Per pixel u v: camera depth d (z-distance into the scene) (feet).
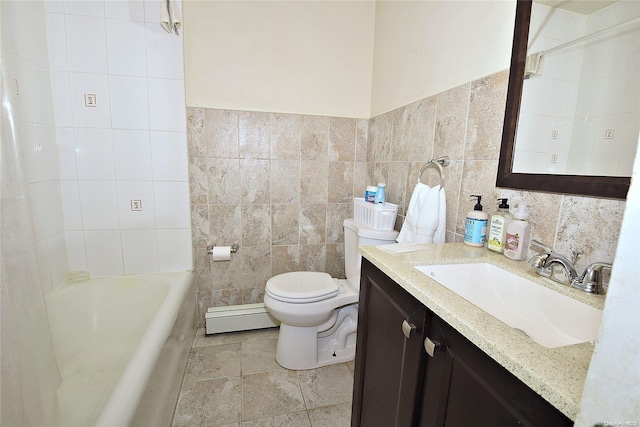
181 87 5.71
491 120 3.53
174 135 5.82
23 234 2.97
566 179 2.69
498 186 3.45
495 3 3.43
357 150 6.94
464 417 2.00
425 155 4.80
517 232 3.05
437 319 2.24
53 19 4.99
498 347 1.64
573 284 2.44
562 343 2.31
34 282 3.10
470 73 3.83
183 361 5.19
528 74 3.06
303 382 5.21
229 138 6.20
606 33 2.43
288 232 6.84
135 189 5.80
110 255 5.85
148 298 5.62
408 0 5.23
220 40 5.92
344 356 5.84
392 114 5.79
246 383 5.14
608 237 2.41
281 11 6.14
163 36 5.49
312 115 6.55
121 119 5.54
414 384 2.50
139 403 2.77
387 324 3.02
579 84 2.64
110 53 5.32
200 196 6.25
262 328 6.75
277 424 4.36
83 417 3.89
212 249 6.38
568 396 1.27
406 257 3.19
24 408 2.90
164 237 6.07
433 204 4.20
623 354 0.92
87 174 5.54
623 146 2.33
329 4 6.37
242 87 6.14
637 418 0.88
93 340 5.32
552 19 2.83
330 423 4.40
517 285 2.81
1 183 2.80
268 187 6.56
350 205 7.09
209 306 6.72
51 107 5.13
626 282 0.92
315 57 6.44
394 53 5.74
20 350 2.88
